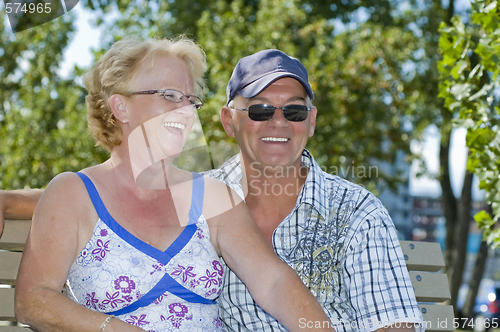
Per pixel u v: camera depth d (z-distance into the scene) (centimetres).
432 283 225
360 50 1076
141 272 174
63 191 175
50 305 158
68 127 961
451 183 1248
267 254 187
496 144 273
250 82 217
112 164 187
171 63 183
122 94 180
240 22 1080
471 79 288
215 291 186
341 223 208
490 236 281
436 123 1127
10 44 1024
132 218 180
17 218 201
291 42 1068
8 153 945
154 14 1257
